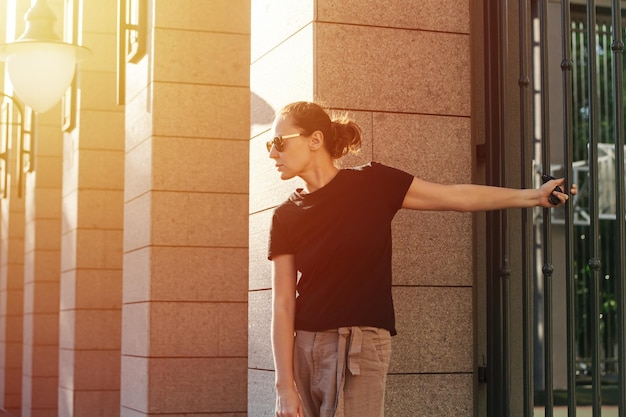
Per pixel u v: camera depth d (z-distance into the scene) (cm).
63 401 1196
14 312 1764
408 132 574
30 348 1463
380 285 408
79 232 1153
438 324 566
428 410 560
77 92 1173
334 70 568
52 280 1459
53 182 1467
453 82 586
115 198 1161
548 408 530
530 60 609
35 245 1457
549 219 532
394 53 577
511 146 618
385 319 407
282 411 400
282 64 611
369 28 575
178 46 870
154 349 848
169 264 858
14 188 1764
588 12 522
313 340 404
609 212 1698
